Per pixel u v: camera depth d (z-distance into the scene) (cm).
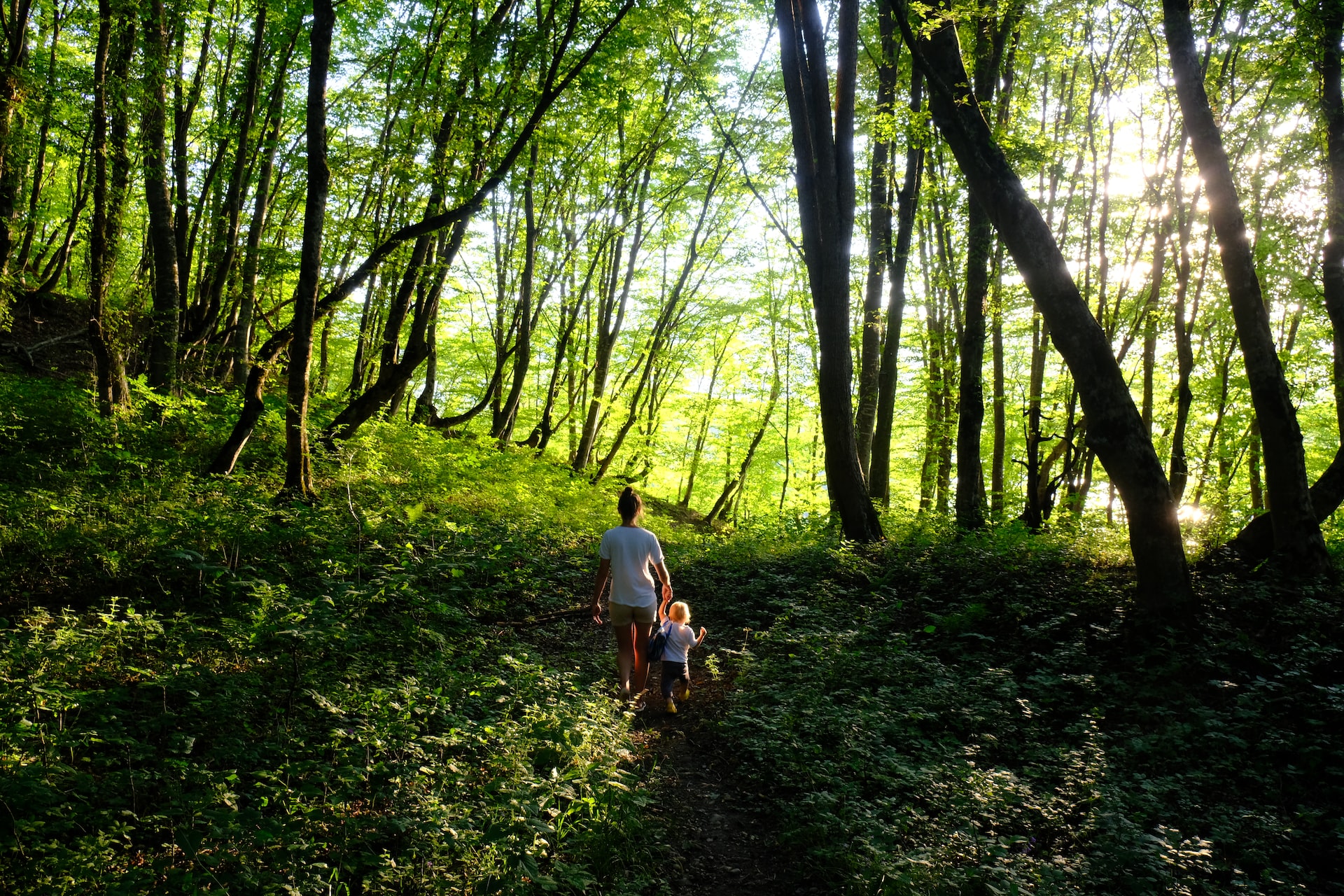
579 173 2083
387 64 1611
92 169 1461
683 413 3300
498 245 2164
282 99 1552
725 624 885
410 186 1261
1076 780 494
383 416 1680
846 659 693
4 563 691
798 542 1172
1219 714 582
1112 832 419
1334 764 522
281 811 395
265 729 493
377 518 991
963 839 414
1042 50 1554
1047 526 1283
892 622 830
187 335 1570
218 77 1702
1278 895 398
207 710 482
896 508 1481
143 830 381
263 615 594
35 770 376
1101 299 1543
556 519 1359
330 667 577
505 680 608
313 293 1021
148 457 1038
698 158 2091
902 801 489
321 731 495
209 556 779
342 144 1323
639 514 665
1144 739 554
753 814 496
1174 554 723
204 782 397
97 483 931
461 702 551
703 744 597
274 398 1378
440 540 1016
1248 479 2297
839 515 1225
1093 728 570
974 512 1180
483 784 438
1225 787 509
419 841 370
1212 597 750
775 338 2864
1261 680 593
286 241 1798
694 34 1909
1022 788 477
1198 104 803
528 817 383
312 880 331
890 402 1470
